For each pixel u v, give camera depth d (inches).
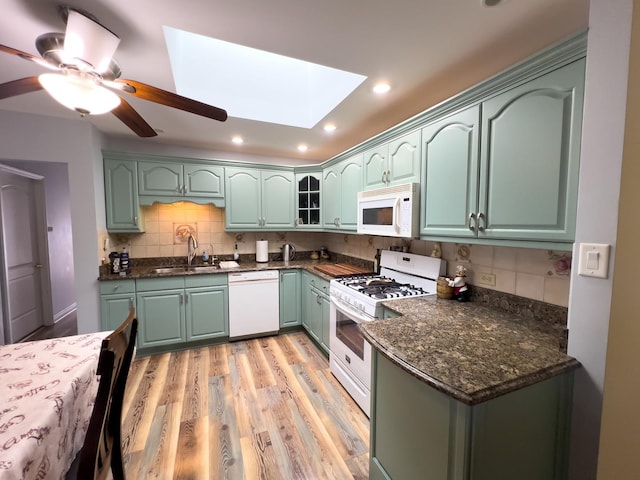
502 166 51.4
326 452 64.8
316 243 158.9
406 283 89.6
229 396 85.1
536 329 51.6
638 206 36.8
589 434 39.1
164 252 129.8
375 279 92.7
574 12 45.6
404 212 72.7
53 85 47.8
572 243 42.3
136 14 46.9
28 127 92.7
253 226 133.6
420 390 40.5
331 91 85.4
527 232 47.7
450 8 45.2
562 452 40.6
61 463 38.0
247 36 52.6
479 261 69.2
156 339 110.5
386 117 91.5
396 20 48.2
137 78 68.4
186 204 132.6
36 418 34.7
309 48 56.2
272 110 97.0
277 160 147.7
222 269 122.2
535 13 46.1
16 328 123.4
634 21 33.8
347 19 48.0
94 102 52.2
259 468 60.4
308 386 90.6
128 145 119.1
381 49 56.3
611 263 36.3
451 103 60.9
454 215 61.5
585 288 39.1
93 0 43.8
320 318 112.5
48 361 49.7
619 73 34.8
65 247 161.8
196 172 122.3
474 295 70.2
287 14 46.9
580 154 39.6
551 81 43.6
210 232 137.2
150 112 88.6
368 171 93.4
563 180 42.9
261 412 78.0
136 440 67.7
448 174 62.8
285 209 138.5
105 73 48.7
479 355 41.3
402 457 45.0
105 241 109.7
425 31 50.9
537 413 38.1
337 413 77.8
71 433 41.3
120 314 105.2
